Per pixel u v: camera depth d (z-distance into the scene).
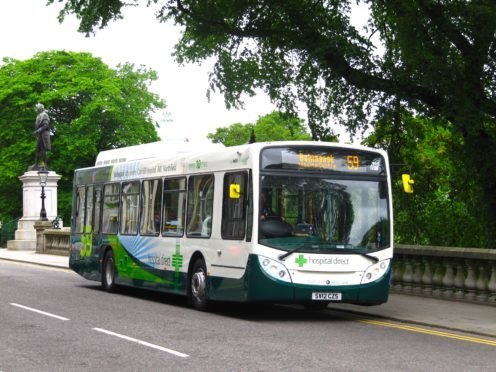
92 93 62.94
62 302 17.30
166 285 17.38
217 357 9.89
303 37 20.48
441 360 9.86
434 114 20.77
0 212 64.62
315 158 14.48
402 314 15.12
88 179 22.20
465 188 22.31
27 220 48.06
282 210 14.18
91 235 21.66
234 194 14.06
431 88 19.55
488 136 20.42
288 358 9.84
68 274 27.61
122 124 63.84
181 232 16.81
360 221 14.53
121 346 10.80
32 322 13.52
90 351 10.34
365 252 14.42
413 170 23.27
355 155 14.71
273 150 14.31
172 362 9.51
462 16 18.97
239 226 14.49
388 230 14.73
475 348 11.05
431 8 19.33
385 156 14.92
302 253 14.10
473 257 17.16
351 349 10.70
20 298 18.11
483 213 21.31
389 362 9.62
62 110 64.75
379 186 14.78
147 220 18.47
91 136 61.66
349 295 14.29
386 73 20.30
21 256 40.03
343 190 14.52
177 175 17.20
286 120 23.44
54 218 48.44
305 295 14.08
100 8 21.47
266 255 13.99
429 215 23.64
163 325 13.32
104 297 18.84
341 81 20.97
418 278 18.80
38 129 49.00
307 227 14.24
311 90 22.25
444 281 18.08
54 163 61.88
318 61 20.11
